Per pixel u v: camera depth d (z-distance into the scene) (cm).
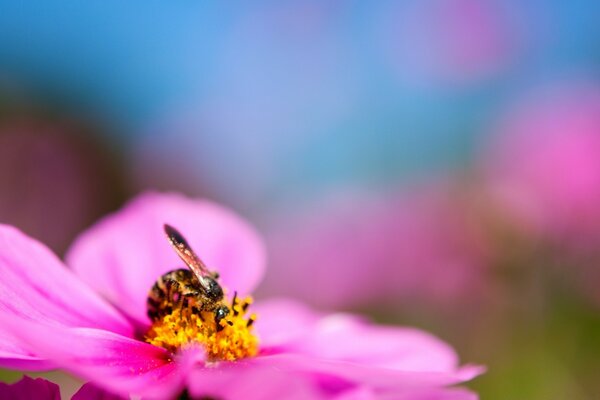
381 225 44
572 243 39
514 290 39
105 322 21
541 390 36
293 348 23
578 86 44
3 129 54
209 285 21
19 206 50
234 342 21
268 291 47
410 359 23
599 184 39
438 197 44
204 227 24
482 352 39
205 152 57
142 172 56
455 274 41
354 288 43
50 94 60
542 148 41
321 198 49
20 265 20
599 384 36
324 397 18
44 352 18
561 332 38
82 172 53
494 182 42
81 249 23
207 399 19
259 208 56
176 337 21
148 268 23
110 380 18
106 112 61
